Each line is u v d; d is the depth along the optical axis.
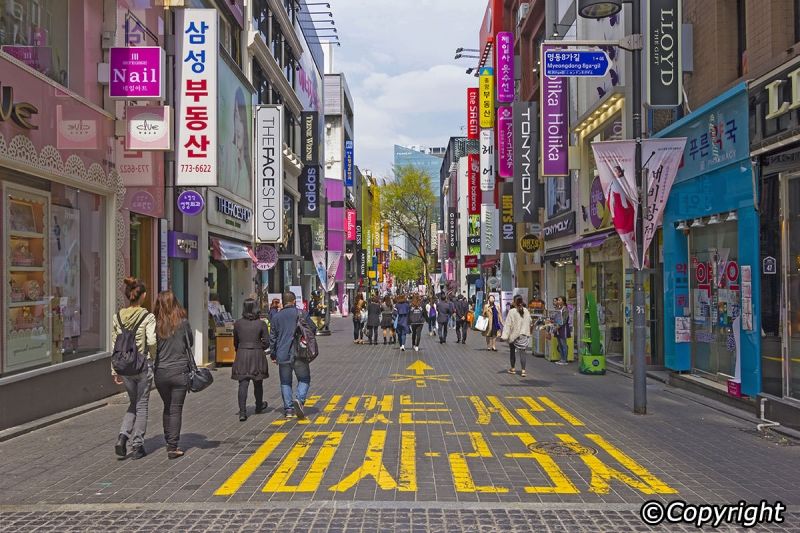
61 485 6.46
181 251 16.05
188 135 15.22
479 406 10.99
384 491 6.20
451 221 74.25
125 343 7.41
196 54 15.23
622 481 6.55
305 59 39.38
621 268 16.88
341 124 57.53
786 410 9.16
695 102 12.77
